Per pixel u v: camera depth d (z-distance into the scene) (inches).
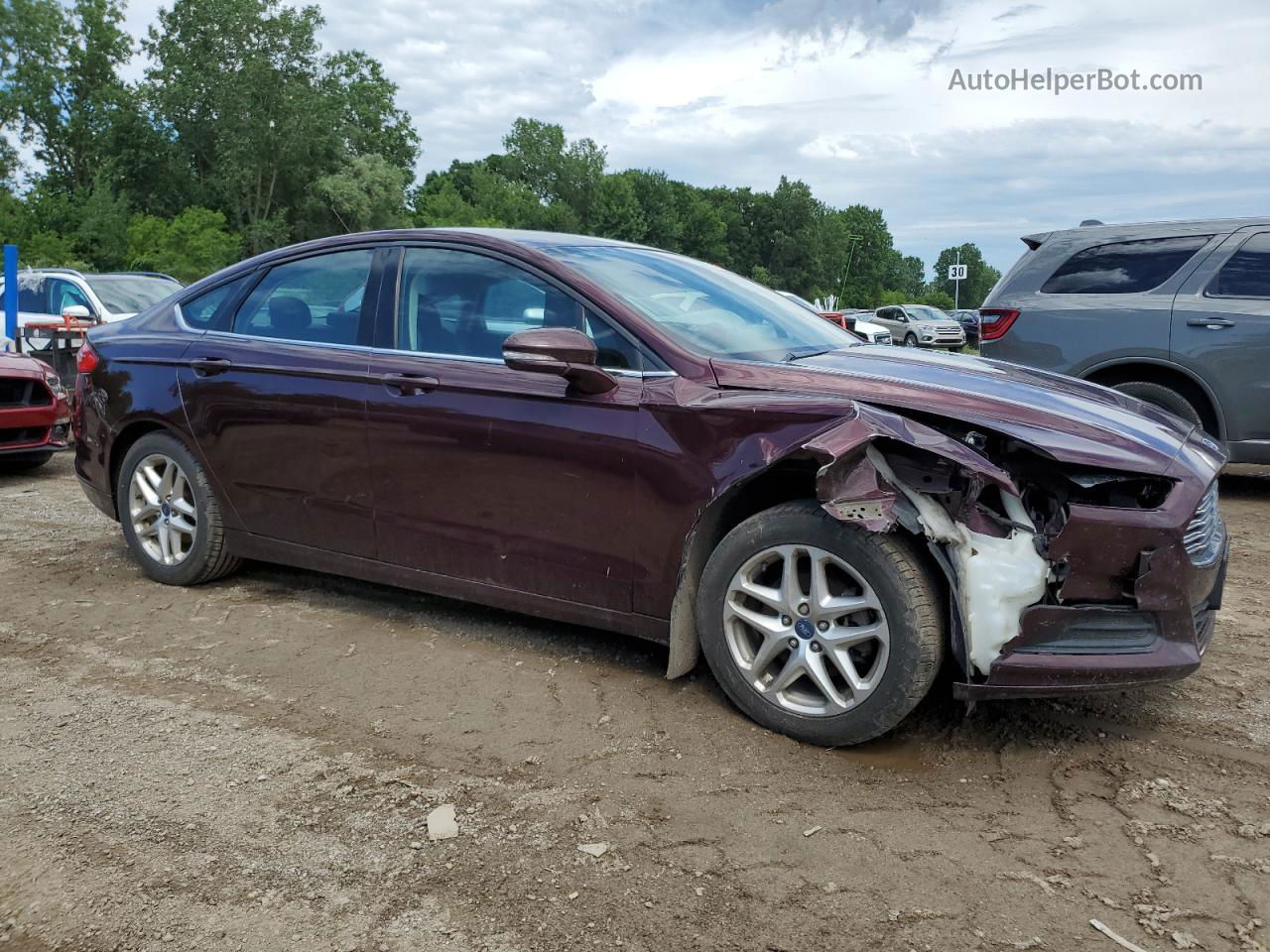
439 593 145.1
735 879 87.9
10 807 100.5
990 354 286.2
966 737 117.1
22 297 476.1
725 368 122.2
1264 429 248.7
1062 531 103.3
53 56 2266.2
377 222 2508.6
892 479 106.7
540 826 96.9
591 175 4094.5
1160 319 257.0
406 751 113.2
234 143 2272.4
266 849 93.1
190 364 167.0
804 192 4778.5
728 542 117.3
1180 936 79.8
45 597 170.7
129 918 82.7
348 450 148.6
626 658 141.5
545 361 117.8
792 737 115.3
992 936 79.7
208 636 151.7
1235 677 136.5
